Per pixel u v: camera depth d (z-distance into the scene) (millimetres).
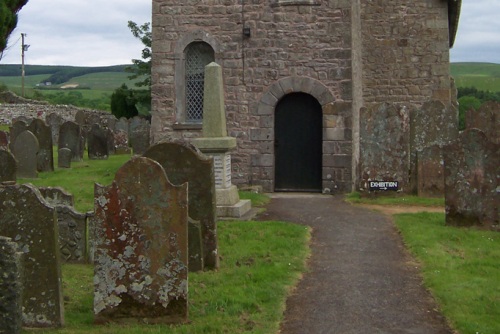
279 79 16828
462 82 86875
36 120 20078
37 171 19625
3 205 7191
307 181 17031
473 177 11703
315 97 16688
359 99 18969
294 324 7457
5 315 6336
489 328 7141
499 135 19125
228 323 7316
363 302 8180
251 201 14773
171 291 7348
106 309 7406
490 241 10922
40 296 7234
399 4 20172
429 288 8688
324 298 8320
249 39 16938
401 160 15320
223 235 11336
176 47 17328
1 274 6328
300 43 16719
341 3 16516
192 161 9508
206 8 17141
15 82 112938
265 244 10789
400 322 7520
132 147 27188
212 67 13562
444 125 16438
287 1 16703
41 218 7180
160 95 17469
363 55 20344
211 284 8734
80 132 23672
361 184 15484
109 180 18062
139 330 7078
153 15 17375
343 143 16562
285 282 8844
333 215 13414
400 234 11672
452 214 11914
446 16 20000
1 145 19594
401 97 20312
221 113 13539
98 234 7391
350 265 9820
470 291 8375
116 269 7383
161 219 7324
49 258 7211
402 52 20219
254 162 17000
